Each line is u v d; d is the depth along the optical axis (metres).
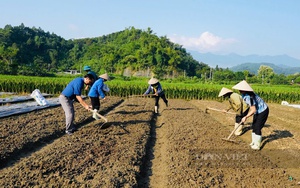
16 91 28.67
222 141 10.60
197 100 29.72
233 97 11.74
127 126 12.04
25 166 6.95
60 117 13.47
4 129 10.38
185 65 102.88
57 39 134.25
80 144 8.91
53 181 6.24
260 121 10.02
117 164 7.52
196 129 12.45
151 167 8.16
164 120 14.61
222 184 6.78
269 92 33.38
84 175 6.64
